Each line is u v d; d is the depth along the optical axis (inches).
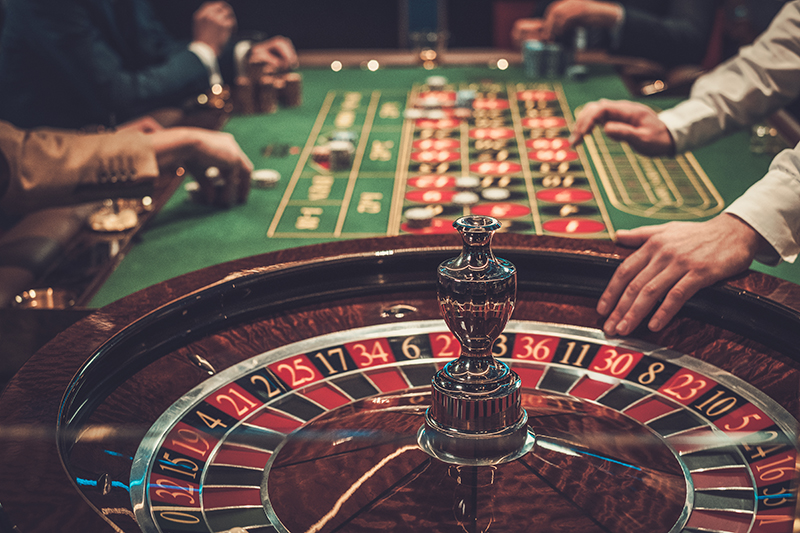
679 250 60.2
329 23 311.4
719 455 44.9
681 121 104.4
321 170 136.0
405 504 40.4
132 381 51.6
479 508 39.9
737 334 57.3
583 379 54.2
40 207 104.0
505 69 221.9
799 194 64.3
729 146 139.7
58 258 94.7
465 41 326.6
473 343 45.3
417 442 45.9
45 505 35.4
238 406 50.8
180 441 46.8
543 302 64.0
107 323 53.2
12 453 39.1
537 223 107.6
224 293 58.9
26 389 45.3
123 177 105.7
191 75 189.8
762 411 49.4
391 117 173.0
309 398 52.1
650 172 129.0
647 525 38.7
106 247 98.5
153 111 182.7
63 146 104.5
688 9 236.1
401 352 58.0
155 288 58.3
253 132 164.2
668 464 44.1
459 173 132.0
